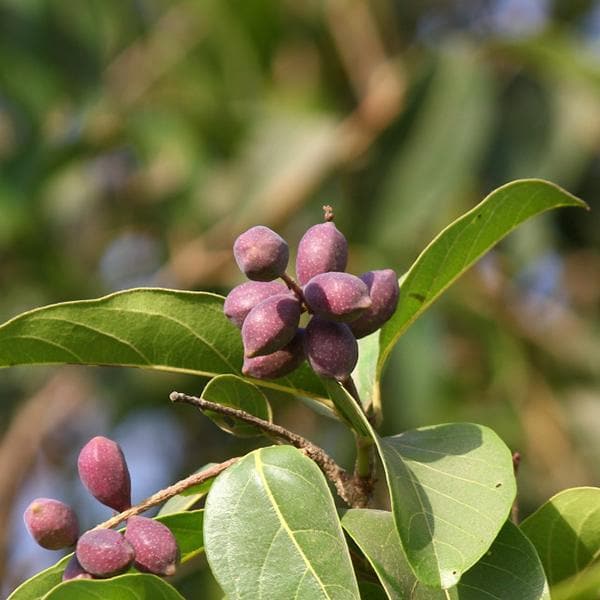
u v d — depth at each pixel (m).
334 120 8.12
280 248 2.71
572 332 7.75
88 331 3.14
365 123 7.69
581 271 7.96
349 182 7.77
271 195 7.82
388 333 3.22
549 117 7.78
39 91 8.22
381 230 7.54
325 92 8.38
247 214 7.81
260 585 2.61
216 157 8.28
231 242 7.85
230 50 8.45
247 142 8.12
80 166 8.55
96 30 8.34
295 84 8.45
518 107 7.86
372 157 7.71
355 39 8.27
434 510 2.67
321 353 2.73
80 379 7.91
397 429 7.08
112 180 8.62
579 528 3.09
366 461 2.95
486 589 2.72
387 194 7.59
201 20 8.44
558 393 7.57
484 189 7.95
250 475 2.72
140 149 8.35
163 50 8.45
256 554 2.63
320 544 2.63
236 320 2.84
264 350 2.72
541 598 2.71
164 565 2.73
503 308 7.57
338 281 2.68
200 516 3.05
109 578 2.70
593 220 7.96
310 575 2.60
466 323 7.62
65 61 8.29
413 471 2.78
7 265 8.10
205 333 3.18
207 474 2.86
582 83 7.64
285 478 2.71
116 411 7.70
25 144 8.16
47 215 8.25
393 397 7.08
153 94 8.37
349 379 2.86
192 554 3.18
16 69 8.21
